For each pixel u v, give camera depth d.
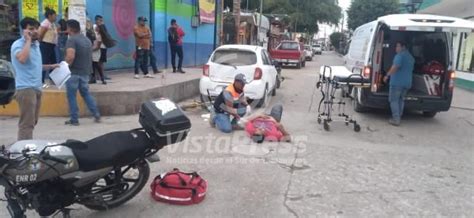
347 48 14.72
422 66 9.79
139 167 4.30
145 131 4.12
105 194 4.12
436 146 7.39
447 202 4.80
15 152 3.54
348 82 8.52
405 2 39.47
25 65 5.38
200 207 4.42
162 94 9.97
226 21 29.83
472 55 18.31
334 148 6.88
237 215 4.26
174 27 13.92
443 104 9.18
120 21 12.69
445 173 5.85
